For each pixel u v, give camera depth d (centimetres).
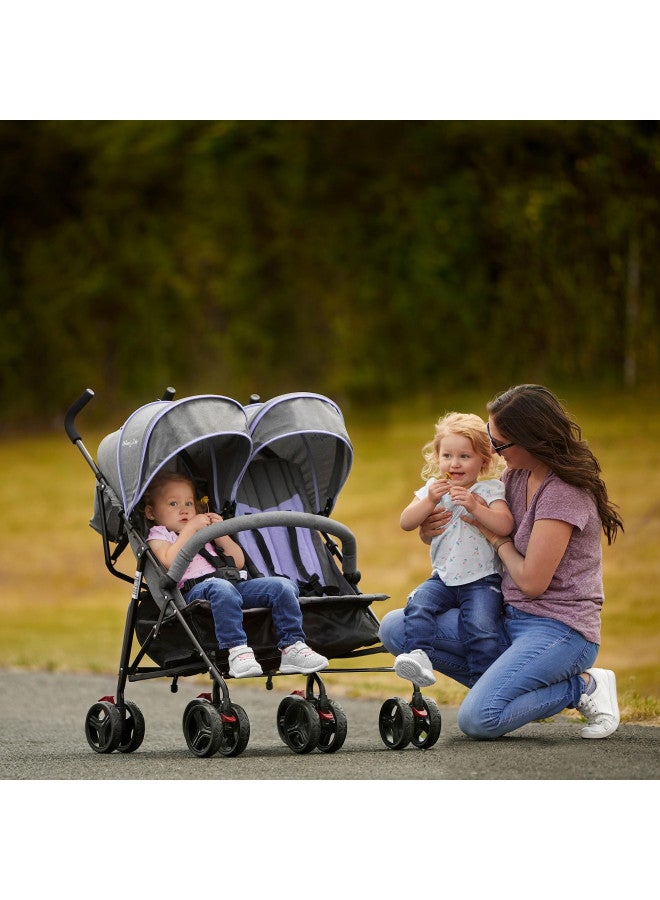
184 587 1322
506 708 1266
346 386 5747
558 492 1279
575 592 1292
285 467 1529
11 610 3862
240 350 6059
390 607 3306
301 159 5941
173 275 6222
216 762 1230
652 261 5200
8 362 6412
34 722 1764
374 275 5825
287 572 1447
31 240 6525
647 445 4384
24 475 5650
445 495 1364
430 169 5738
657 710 1542
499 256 5550
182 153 6191
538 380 5350
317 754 1289
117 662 2767
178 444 1309
